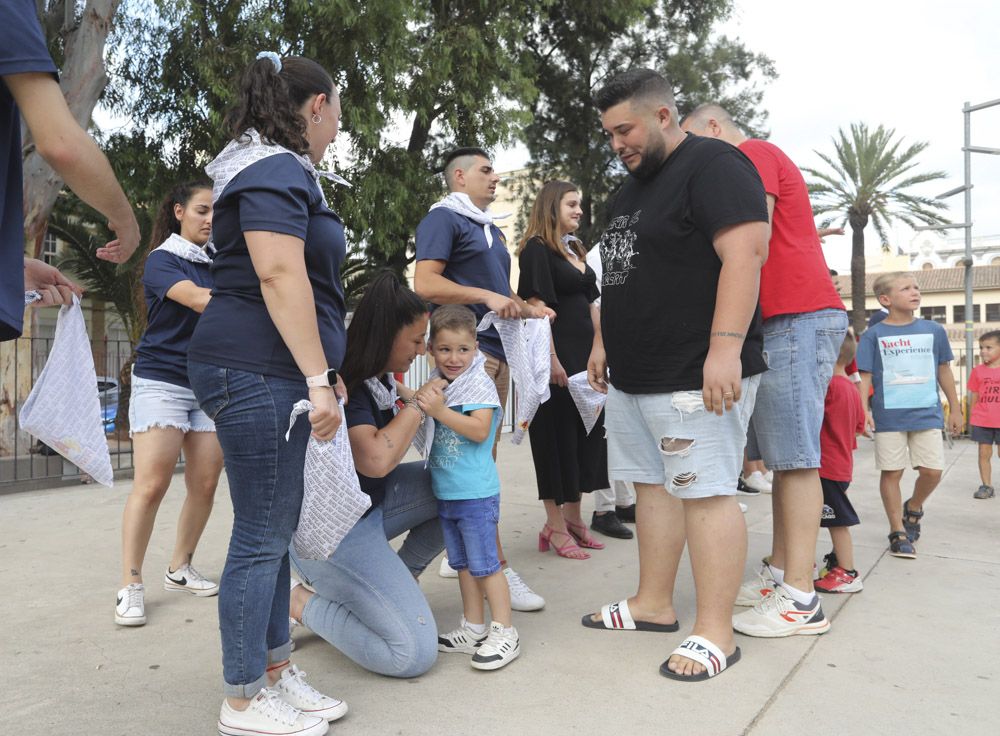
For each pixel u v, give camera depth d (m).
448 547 2.65
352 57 10.60
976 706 2.19
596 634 2.79
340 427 1.92
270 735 1.94
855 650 2.62
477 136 12.79
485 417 2.54
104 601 3.17
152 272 3.05
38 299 1.94
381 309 2.36
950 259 55.66
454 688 2.32
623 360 2.61
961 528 4.68
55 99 1.32
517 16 13.19
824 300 2.83
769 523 4.63
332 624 2.45
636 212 2.57
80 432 2.04
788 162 2.96
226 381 1.86
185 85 10.85
